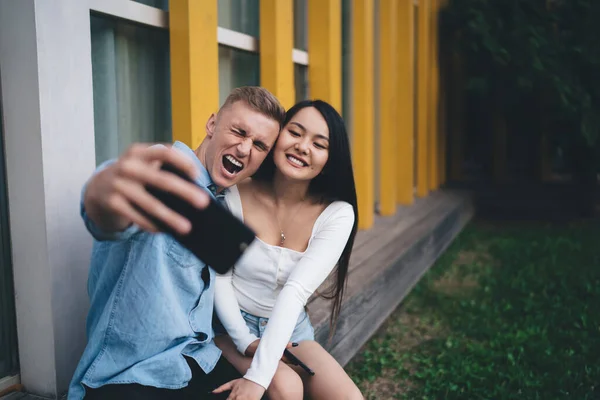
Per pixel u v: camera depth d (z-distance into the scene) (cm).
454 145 887
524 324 413
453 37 780
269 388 189
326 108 207
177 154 93
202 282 178
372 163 521
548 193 830
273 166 216
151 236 163
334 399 199
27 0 184
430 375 335
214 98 279
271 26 347
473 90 767
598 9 703
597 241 671
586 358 358
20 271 199
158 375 167
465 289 500
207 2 269
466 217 769
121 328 164
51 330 197
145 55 267
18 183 194
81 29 204
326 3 422
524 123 852
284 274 206
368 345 379
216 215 93
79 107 203
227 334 212
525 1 720
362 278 370
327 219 212
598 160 773
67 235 200
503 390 311
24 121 190
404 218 582
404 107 648
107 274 170
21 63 188
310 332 227
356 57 496
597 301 460
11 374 204
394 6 580
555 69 705
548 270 551
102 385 165
